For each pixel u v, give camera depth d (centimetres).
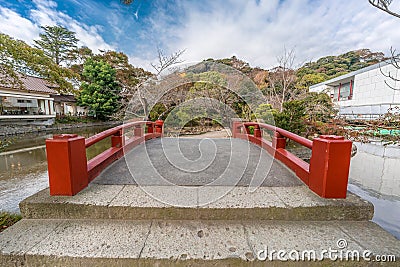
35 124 1327
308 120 562
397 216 221
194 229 137
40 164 552
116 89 1562
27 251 116
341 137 157
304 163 217
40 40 1973
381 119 394
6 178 440
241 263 113
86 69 1605
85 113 1844
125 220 147
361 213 147
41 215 148
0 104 1220
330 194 157
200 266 113
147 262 113
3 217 217
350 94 1182
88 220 147
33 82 1391
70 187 159
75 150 163
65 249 117
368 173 347
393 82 852
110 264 113
